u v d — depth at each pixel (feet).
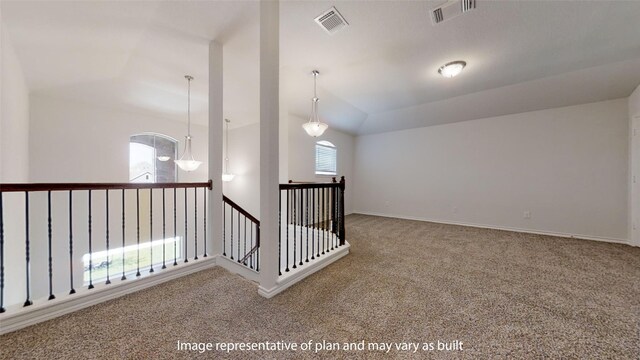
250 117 17.51
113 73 10.71
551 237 13.08
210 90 8.57
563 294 6.68
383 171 20.20
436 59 9.73
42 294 11.66
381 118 18.03
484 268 8.59
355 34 8.07
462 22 7.47
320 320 5.42
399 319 5.49
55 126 12.28
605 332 5.06
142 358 4.24
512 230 14.78
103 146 13.91
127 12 6.75
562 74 11.05
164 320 5.33
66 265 12.45
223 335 4.87
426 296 6.54
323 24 7.54
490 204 15.58
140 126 15.49
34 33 7.17
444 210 17.31
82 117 13.16
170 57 9.45
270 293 6.40
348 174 21.01
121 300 6.10
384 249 10.89
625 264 8.98
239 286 6.99
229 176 18.37
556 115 13.57
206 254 8.66
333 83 12.21
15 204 7.50
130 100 13.56
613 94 11.80
